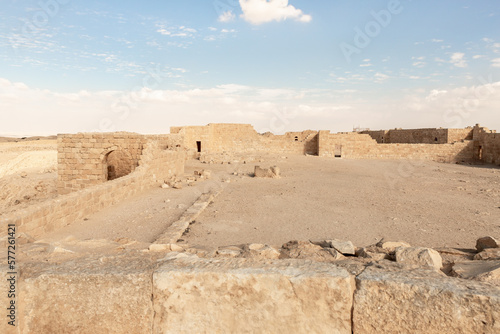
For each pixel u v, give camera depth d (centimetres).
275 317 307
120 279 316
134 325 320
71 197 1108
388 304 293
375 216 1218
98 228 1045
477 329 272
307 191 1738
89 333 323
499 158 3300
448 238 949
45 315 324
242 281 307
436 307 281
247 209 1328
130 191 1575
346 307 299
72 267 334
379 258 430
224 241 921
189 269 318
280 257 460
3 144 5888
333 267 321
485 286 286
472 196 1625
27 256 379
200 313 314
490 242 531
